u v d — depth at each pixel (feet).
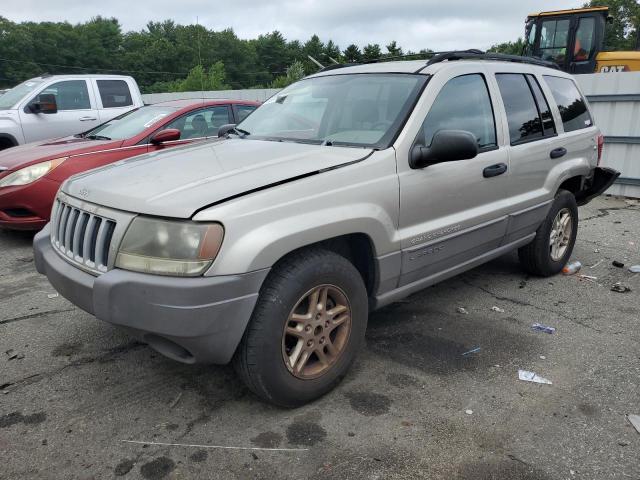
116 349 12.02
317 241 9.24
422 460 8.53
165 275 8.23
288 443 8.92
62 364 11.37
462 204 12.22
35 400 10.08
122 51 312.91
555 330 13.17
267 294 8.89
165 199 8.59
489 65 13.67
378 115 11.57
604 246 20.72
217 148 11.61
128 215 8.68
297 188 9.17
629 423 9.47
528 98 14.87
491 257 13.96
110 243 8.72
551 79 16.24
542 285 16.28
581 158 16.65
